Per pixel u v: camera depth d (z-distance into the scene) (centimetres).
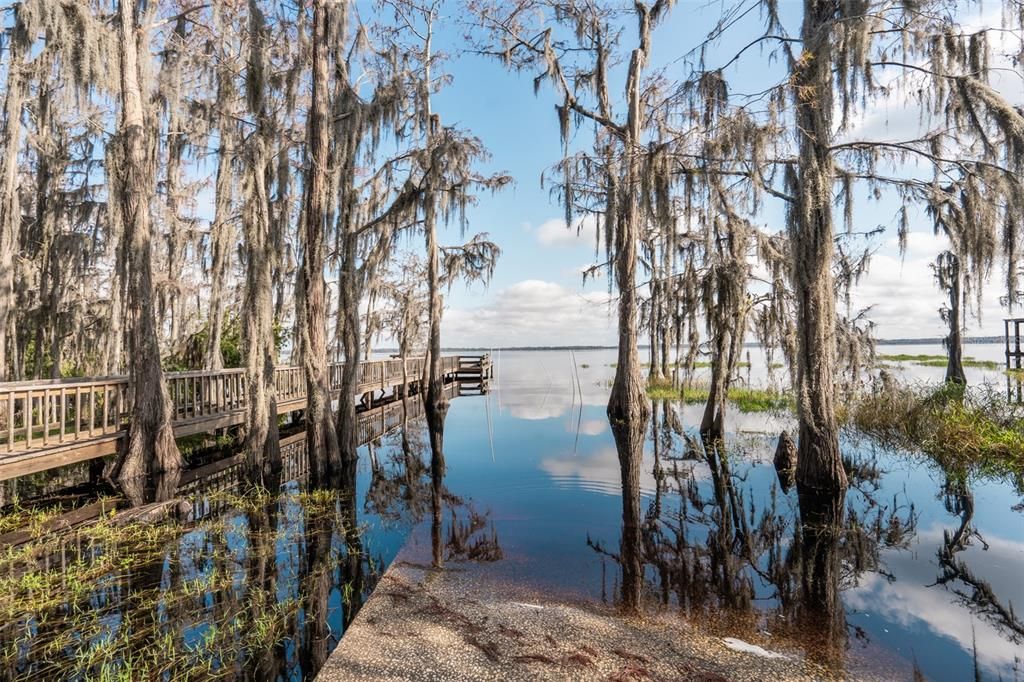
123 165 718
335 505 646
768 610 370
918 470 754
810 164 613
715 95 713
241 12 862
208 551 490
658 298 1512
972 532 518
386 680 282
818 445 655
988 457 765
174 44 854
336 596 404
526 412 1625
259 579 431
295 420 1347
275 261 918
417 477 813
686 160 809
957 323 1636
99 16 778
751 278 979
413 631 337
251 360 735
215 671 302
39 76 870
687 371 1192
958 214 638
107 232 1055
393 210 1090
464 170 1171
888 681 283
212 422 859
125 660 309
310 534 539
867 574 430
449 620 352
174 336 1401
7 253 868
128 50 730
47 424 618
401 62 1264
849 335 980
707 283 1020
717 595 394
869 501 625
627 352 1263
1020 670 292
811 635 334
